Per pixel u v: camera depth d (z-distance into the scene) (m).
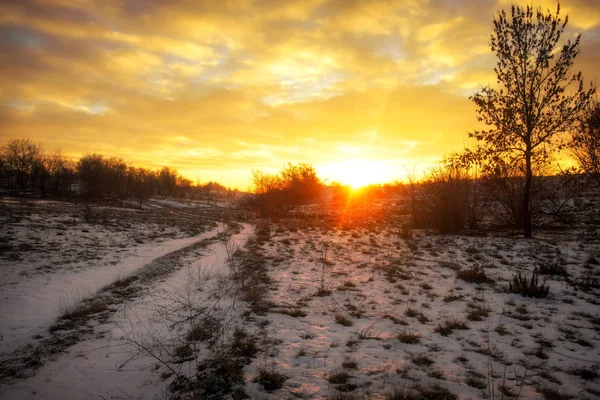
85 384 4.40
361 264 11.84
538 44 16.00
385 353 5.08
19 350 5.49
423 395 3.88
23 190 60.62
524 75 16.42
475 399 3.79
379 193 67.88
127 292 8.93
